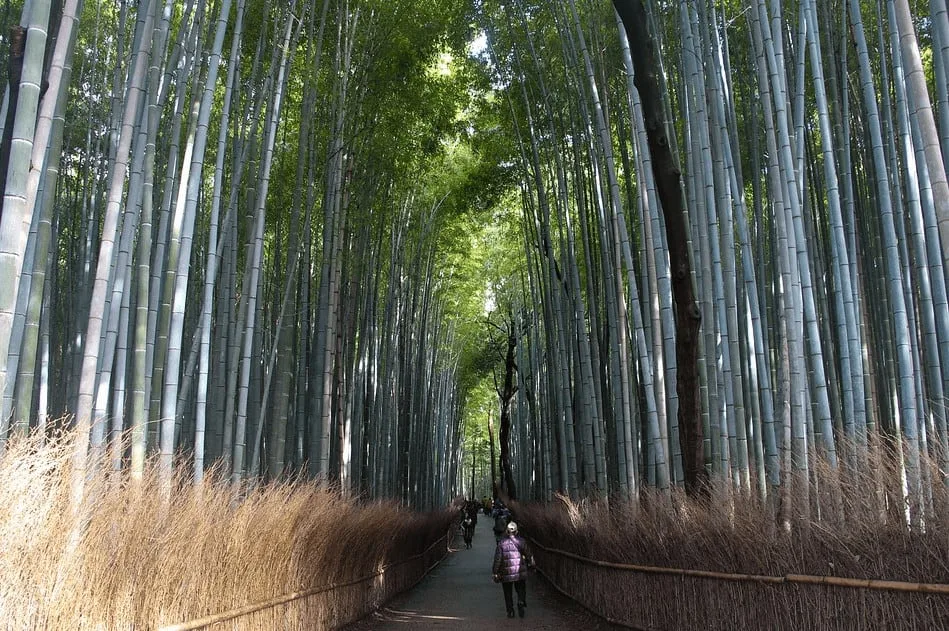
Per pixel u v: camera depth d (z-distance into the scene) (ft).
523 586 27.35
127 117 13.84
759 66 17.99
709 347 20.43
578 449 37.04
